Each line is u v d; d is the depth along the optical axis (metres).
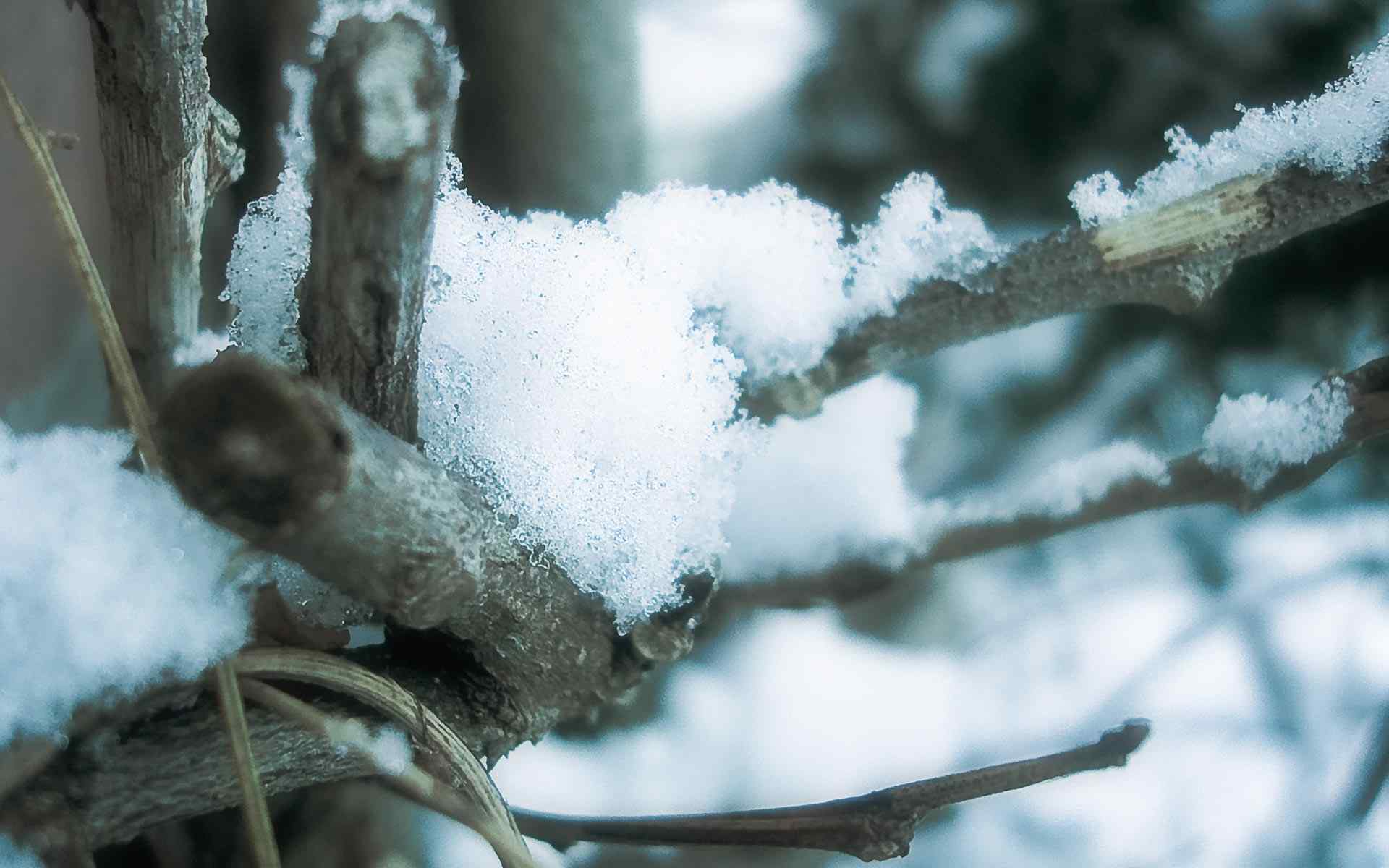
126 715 0.26
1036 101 0.51
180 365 0.30
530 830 0.30
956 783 0.29
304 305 0.25
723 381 0.30
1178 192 0.30
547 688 0.29
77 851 0.26
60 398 0.40
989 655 0.44
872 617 0.44
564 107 0.41
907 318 0.30
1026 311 0.30
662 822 0.30
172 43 0.27
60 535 0.26
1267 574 0.48
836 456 0.35
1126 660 0.45
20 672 0.26
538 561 0.28
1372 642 0.46
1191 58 0.50
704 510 0.29
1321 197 0.30
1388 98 0.29
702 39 0.48
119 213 0.29
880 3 0.50
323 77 0.24
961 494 0.49
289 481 0.24
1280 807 0.41
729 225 0.30
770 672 0.42
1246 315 0.51
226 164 0.30
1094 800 0.41
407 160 0.24
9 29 0.39
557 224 0.30
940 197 0.31
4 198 0.39
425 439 0.27
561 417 0.28
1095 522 0.33
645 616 0.29
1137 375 0.51
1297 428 0.32
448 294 0.28
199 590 0.26
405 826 0.34
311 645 0.27
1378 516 0.50
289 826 0.34
